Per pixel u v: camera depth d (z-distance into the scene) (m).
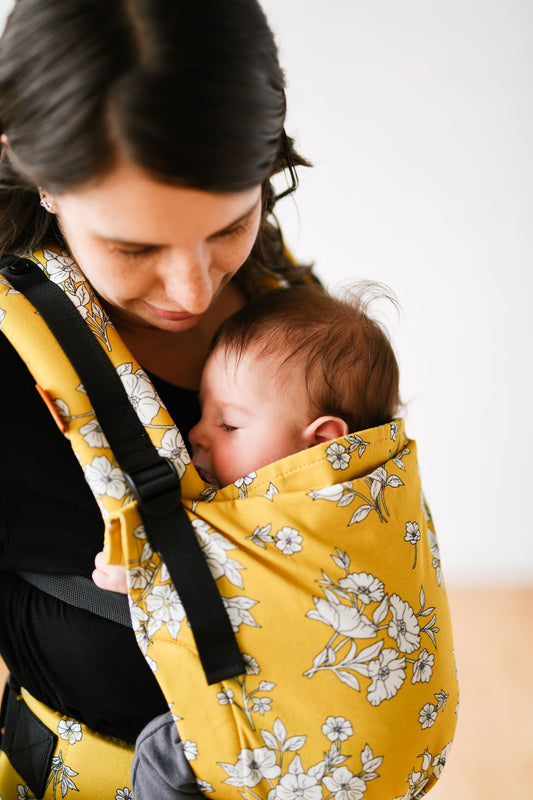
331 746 0.69
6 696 0.90
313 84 2.23
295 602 0.69
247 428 0.88
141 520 0.68
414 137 2.31
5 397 0.75
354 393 0.91
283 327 0.90
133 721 0.79
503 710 2.05
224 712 0.68
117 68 0.56
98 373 0.71
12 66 0.60
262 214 0.91
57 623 0.78
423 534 0.83
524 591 2.65
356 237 2.40
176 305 0.72
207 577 0.68
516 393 2.58
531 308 2.49
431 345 2.52
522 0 2.20
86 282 0.77
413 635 0.75
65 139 0.58
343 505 0.73
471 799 1.77
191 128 0.57
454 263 2.44
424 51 2.22
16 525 0.76
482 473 2.65
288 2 2.16
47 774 0.81
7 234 0.79
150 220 0.61
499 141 2.33
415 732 0.74
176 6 0.57
